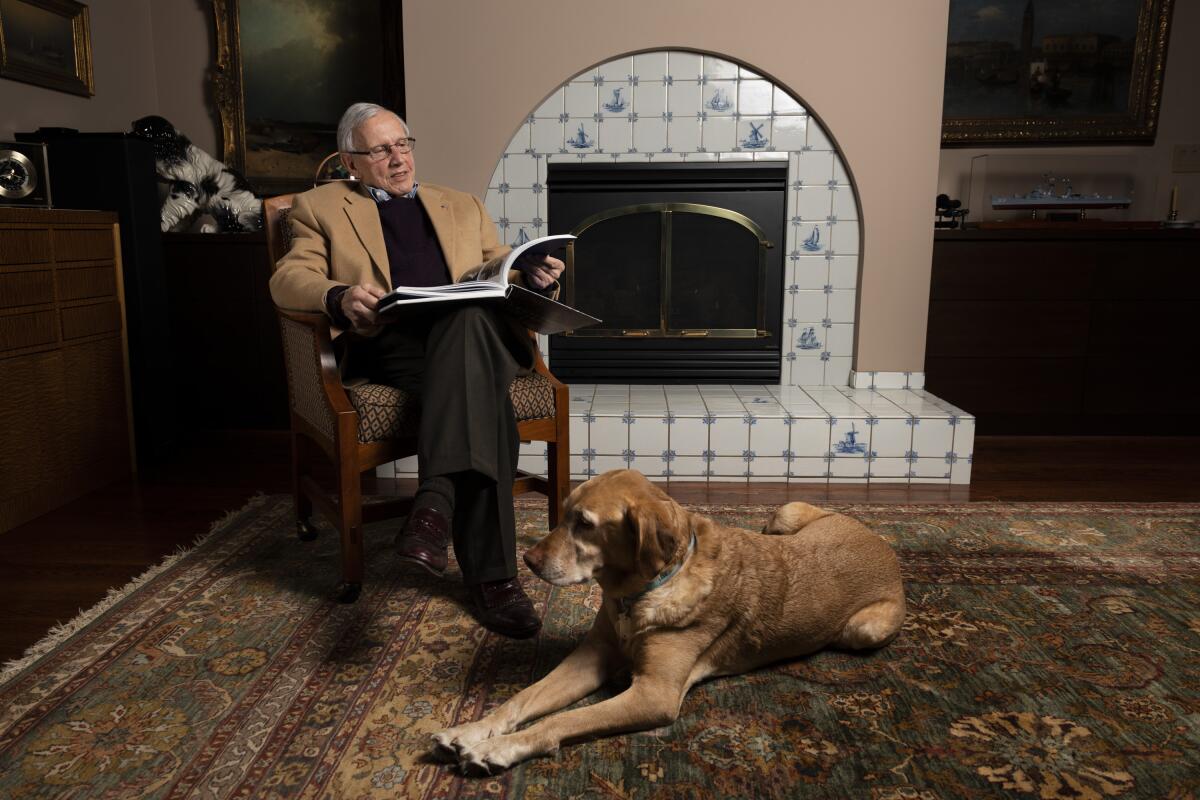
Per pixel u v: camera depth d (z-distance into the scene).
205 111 4.07
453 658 1.68
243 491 2.89
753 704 1.49
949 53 3.91
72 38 3.52
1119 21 3.83
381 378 2.06
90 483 2.89
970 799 1.23
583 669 1.46
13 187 2.83
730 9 3.16
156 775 1.30
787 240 3.39
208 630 1.80
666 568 1.40
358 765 1.33
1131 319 3.54
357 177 2.24
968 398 3.65
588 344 3.53
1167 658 1.66
